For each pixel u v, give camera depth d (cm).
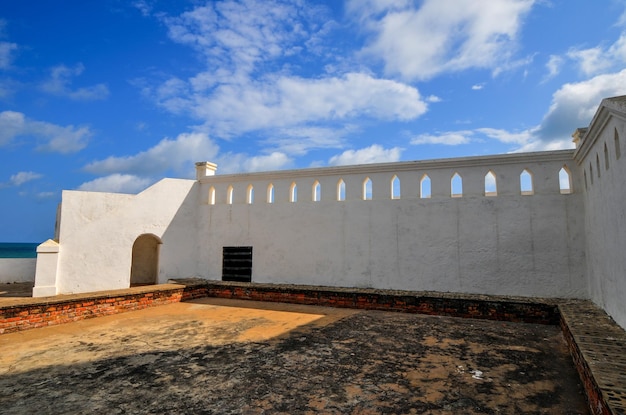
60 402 405
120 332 714
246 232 1208
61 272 1049
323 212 1105
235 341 646
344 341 642
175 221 1245
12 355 573
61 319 786
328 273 1078
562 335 675
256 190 1212
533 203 885
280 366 517
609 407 285
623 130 489
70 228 1073
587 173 764
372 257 1030
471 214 938
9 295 1058
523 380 462
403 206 1009
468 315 832
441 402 402
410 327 741
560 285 847
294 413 379
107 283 1106
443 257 955
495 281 901
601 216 656
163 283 1198
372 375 482
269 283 1145
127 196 1165
